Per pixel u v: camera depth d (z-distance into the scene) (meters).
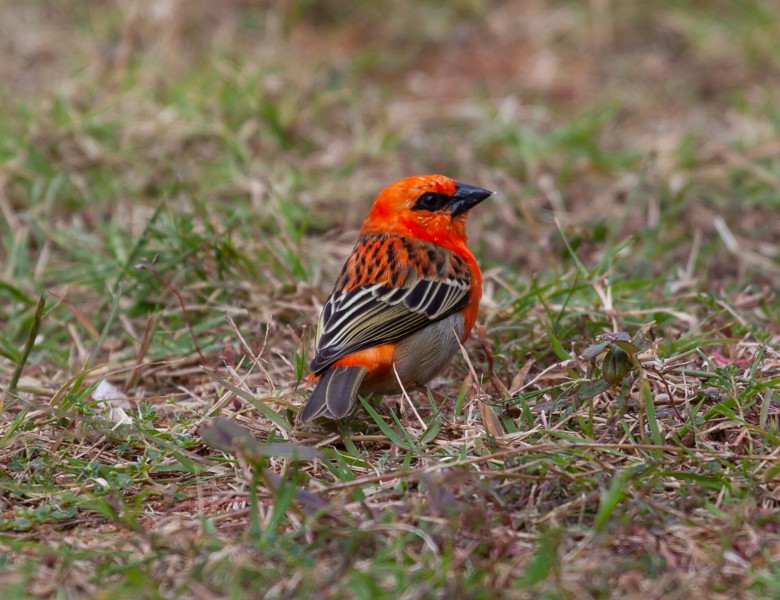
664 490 8.35
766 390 9.20
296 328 11.78
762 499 8.20
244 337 11.69
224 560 7.45
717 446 8.97
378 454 9.39
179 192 15.11
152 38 19.64
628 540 7.76
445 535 7.75
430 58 20.75
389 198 10.65
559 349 10.45
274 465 9.12
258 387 10.69
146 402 10.38
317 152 16.86
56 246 14.22
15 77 18.91
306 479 8.53
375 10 21.78
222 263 12.58
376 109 18.06
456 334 10.29
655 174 15.88
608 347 9.00
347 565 7.32
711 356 10.65
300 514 7.86
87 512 8.47
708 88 19.36
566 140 16.86
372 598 6.95
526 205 15.41
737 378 9.57
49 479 8.88
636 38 21.22
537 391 9.67
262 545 7.55
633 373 9.39
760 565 7.41
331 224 14.80
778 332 11.45
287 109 17.11
